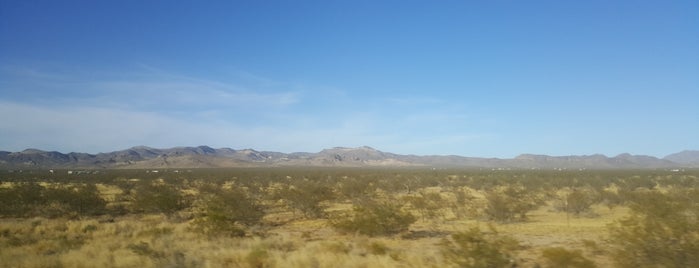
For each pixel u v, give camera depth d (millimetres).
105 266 15656
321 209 33562
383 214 24094
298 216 32938
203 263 16031
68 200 34188
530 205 33000
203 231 23438
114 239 21672
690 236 13812
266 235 24188
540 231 23391
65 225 26453
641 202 23078
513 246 16750
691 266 13289
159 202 32906
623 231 15039
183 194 48688
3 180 73562
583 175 84875
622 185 56344
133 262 16031
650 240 13891
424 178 76750
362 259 15930
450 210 33906
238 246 20188
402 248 19438
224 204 31516
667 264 13367
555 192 46656
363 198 39500
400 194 52281
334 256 16297
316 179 79750
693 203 23750
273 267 15648
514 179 72375
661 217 16328
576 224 25984
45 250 19031
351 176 86562
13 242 20688
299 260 15812
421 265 15078
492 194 34500
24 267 15539
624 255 14172
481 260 14367
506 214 28656
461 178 79062
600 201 37438
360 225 24172
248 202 32219
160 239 20938
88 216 33281
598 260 15703
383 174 97312
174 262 15750
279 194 42281
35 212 33188
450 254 15250
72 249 18875
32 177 84312
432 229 25422
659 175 85062
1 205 32625
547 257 15352
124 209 36844
